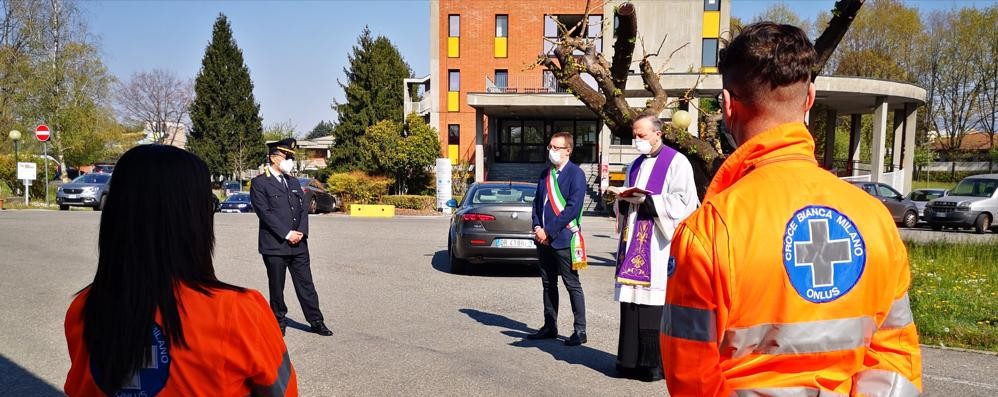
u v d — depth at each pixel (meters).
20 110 31.33
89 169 50.97
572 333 5.89
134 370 1.48
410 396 4.21
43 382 4.43
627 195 4.22
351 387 4.38
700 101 20.77
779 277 1.35
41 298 7.19
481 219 8.82
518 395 4.24
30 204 25.14
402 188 28.58
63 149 34.88
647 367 4.46
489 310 6.92
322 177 37.84
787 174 1.45
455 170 28.97
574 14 31.81
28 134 32.25
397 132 28.33
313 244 12.78
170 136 52.41
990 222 19.16
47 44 32.56
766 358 1.37
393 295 7.71
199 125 48.50
